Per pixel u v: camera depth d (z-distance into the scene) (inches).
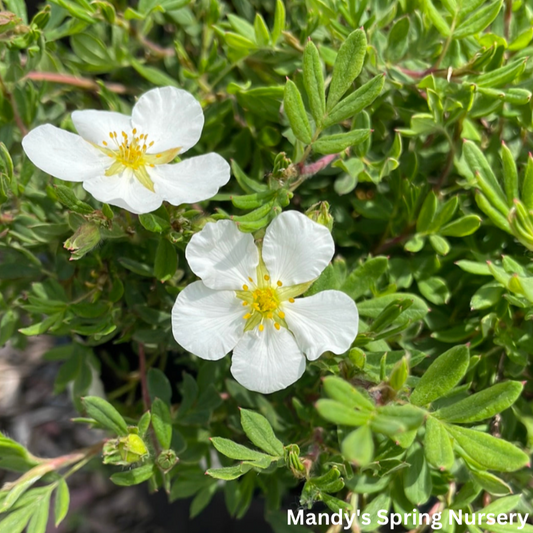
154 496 7.5
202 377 4.7
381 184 4.9
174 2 4.6
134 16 4.6
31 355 8.4
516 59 4.4
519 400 4.4
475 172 3.9
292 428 4.8
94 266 4.8
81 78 5.1
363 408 2.7
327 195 4.9
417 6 4.6
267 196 3.6
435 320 4.6
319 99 3.5
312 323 3.6
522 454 3.0
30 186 4.7
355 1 4.4
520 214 3.6
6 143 4.6
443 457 3.1
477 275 4.5
